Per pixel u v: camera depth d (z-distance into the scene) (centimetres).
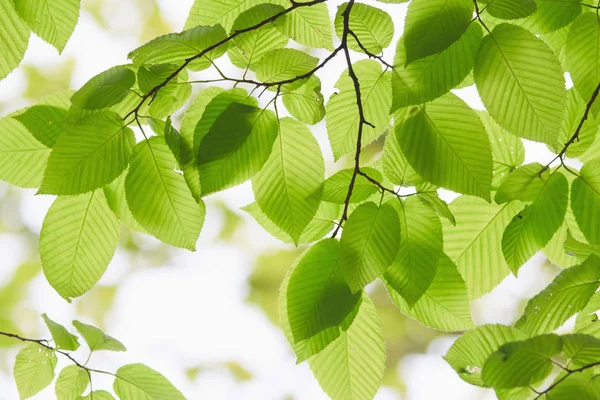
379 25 156
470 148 153
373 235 154
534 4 151
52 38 156
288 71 155
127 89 152
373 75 158
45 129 156
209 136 152
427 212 155
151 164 155
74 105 152
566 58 155
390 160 156
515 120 153
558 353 150
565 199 157
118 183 158
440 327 158
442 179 154
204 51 154
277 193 156
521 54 151
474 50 152
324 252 155
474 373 154
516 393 152
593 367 150
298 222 156
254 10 155
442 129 154
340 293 155
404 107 152
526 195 158
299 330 154
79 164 154
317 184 156
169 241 157
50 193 153
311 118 156
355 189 157
